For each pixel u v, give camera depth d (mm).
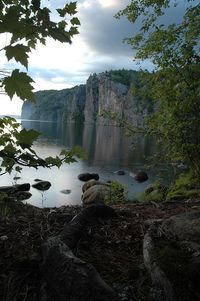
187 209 6102
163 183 15680
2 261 3281
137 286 3045
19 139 2139
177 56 8250
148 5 8750
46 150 41438
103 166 32000
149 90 9297
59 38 1829
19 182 22344
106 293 2621
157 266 3025
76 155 2449
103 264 3535
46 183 21484
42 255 3170
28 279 3066
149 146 55000
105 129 134125
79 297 2604
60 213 5156
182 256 3123
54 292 2775
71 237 3799
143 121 9523
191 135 8508
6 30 1611
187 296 2658
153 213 5730
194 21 8195
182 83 8406
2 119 2629
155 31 8523
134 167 31688
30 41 1954
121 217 4984
